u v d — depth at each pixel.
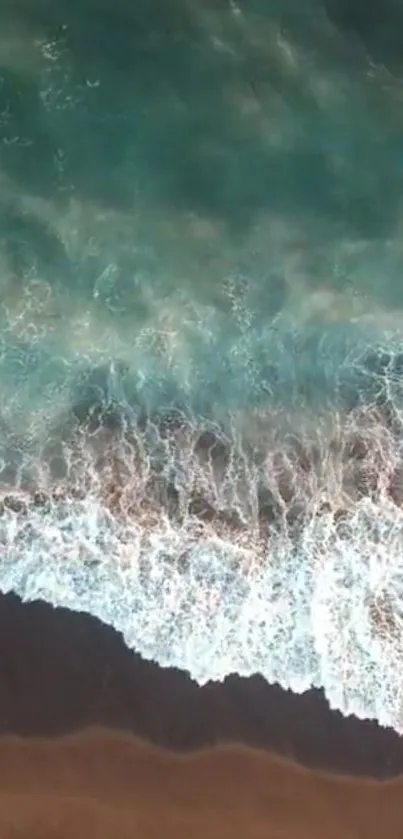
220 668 7.81
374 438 8.80
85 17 10.62
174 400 8.99
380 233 10.14
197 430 8.82
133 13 10.69
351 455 8.69
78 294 9.55
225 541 8.25
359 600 8.11
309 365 9.28
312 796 7.38
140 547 8.20
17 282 9.52
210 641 7.91
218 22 10.76
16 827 7.08
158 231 9.97
